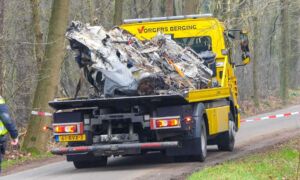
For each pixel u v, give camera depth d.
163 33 30.98
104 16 61.81
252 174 21.58
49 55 36.00
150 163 28.38
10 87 47.12
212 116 28.81
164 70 27.19
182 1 69.00
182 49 29.39
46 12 56.53
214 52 32.00
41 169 29.20
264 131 43.66
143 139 26.41
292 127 45.81
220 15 62.03
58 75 36.41
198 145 26.73
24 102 49.25
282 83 86.88
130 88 25.91
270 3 69.12
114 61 26.09
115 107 25.88
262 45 100.56
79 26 26.78
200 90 26.66
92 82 26.80
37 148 35.72
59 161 32.28
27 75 47.59
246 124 51.56
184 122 25.69
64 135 26.31
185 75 27.61
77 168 28.36
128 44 27.45
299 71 123.25
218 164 25.47
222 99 31.02
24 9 50.19
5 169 30.12
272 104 85.81
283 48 87.88
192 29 32.31
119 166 28.05
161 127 25.53
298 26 106.06
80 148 25.88
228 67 32.62
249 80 90.62
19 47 48.22
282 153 27.41
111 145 25.62
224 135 31.77
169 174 23.91
